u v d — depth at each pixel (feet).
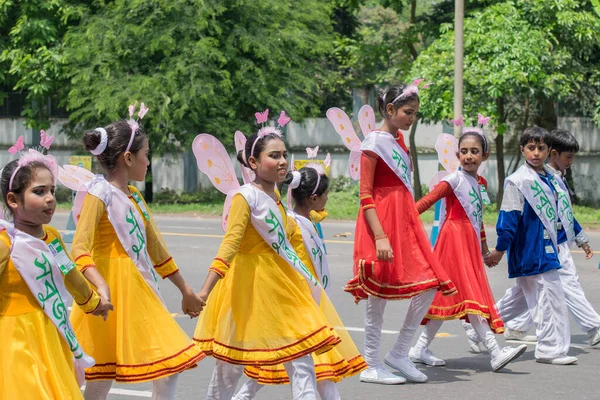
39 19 99.35
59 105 102.42
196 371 27.50
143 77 93.35
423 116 83.25
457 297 27.32
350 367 20.45
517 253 28.45
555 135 30.09
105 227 18.48
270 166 19.57
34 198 16.26
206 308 20.43
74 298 17.19
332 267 50.11
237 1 95.35
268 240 19.43
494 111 80.53
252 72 98.84
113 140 18.63
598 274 47.06
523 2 81.76
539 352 28.58
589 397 24.31
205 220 85.51
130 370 18.10
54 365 16.26
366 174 25.30
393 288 25.29
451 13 100.27
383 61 102.42
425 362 28.43
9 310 16.21
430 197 27.25
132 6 92.43
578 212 91.45
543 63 81.51
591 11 85.87
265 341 19.15
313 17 101.04
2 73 103.55
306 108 119.85
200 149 20.95
